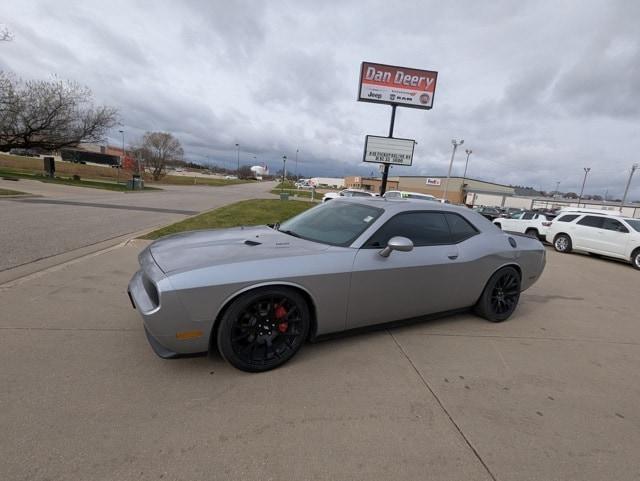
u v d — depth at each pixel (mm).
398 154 19891
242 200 24828
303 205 22734
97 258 5875
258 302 2701
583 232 11312
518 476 1907
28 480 1681
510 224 15812
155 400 2346
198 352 2596
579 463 2023
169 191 33344
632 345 3773
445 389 2691
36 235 7438
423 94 19438
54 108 29969
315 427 2189
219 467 1845
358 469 1890
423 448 2070
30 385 2406
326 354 3113
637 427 2383
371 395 2555
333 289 2939
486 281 3980
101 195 21203
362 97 19250
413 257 3363
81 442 1939
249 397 2445
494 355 3311
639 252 9578
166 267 2611
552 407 2555
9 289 4215
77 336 3141
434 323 3996
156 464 1835
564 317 4578
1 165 42219
